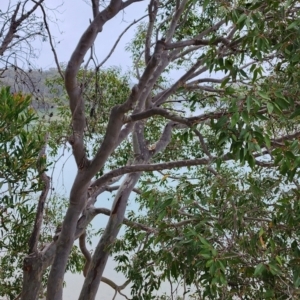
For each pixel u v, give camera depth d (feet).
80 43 12.42
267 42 8.16
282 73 9.81
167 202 9.22
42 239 20.77
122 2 12.67
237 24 7.96
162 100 19.31
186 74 18.67
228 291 9.61
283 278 8.70
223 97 7.91
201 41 13.50
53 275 16.06
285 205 9.11
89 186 16.10
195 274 10.20
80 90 13.30
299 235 9.24
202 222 9.23
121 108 13.39
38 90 13.47
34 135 9.95
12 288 20.15
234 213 9.55
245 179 11.24
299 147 7.65
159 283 16.30
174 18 17.20
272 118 9.98
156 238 9.56
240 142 7.48
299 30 7.84
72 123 13.82
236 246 9.29
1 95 8.02
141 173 21.47
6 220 9.09
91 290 19.29
